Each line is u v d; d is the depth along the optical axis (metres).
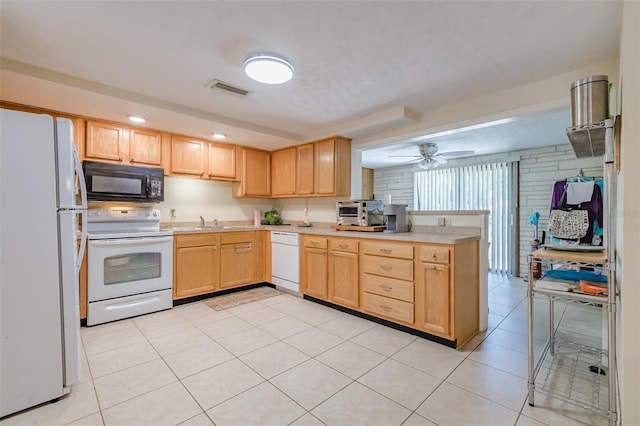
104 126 3.06
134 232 3.15
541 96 2.38
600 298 1.53
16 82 2.20
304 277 3.63
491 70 2.22
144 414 1.59
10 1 1.48
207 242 3.60
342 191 3.76
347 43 1.87
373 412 1.61
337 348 2.36
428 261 2.47
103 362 2.12
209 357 2.20
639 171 1.17
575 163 4.41
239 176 4.21
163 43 1.87
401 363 2.13
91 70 2.21
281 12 1.58
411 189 6.22
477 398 1.74
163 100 2.77
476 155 5.30
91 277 2.78
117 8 1.54
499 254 5.16
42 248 1.67
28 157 1.63
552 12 1.58
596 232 3.10
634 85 1.17
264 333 2.63
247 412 1.61
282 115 3.22
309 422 1.54
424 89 2.56
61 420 1.54
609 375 1.45
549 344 2.25
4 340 1.56
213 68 2.19
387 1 1.49
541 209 4.71
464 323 2.48
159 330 2.69
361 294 3.00
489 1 1.49
